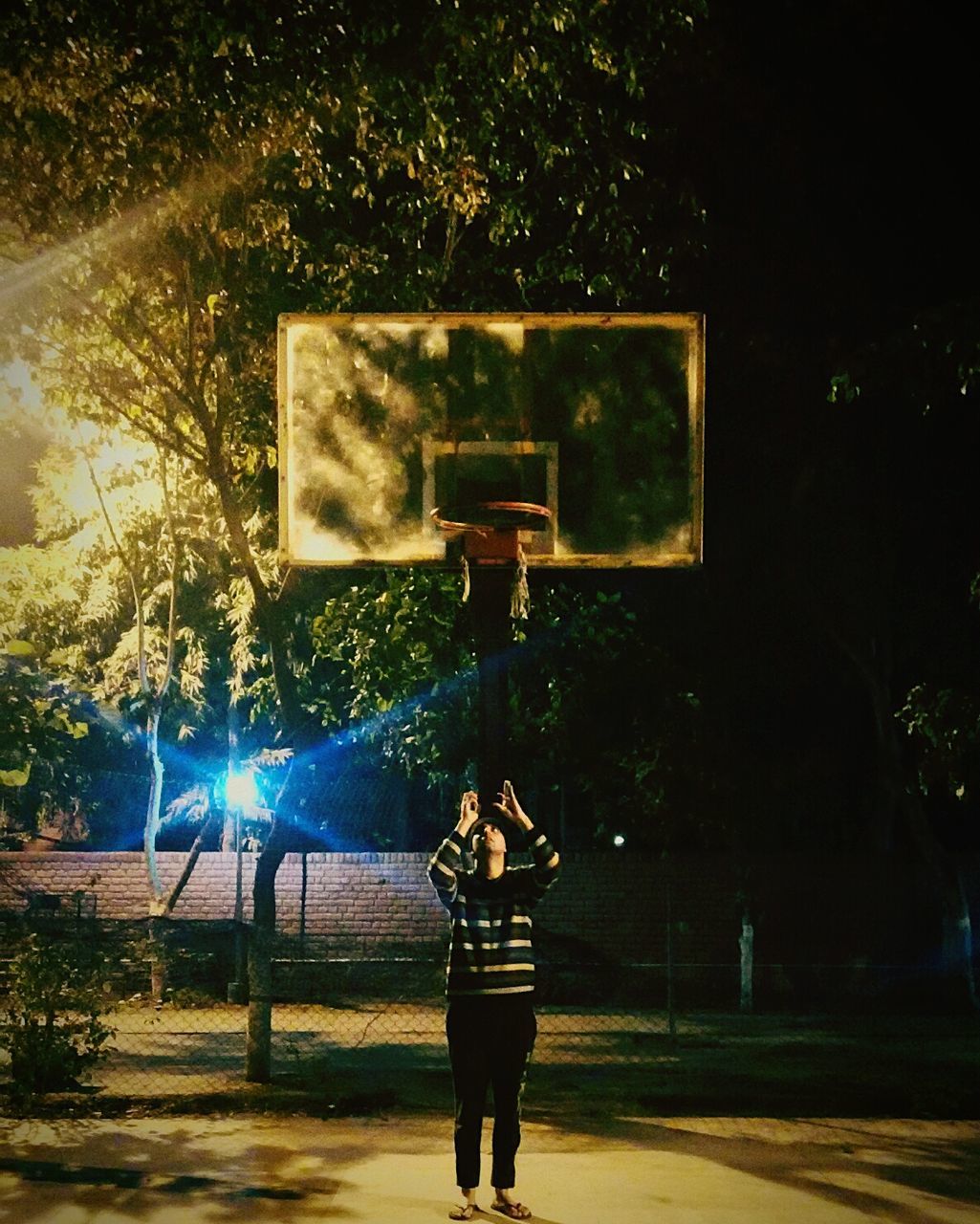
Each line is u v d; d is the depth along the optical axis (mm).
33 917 15812
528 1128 9711
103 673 19953
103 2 10766
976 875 20391
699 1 12320
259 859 11516
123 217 11453
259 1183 8016
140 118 11086
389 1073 12250
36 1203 7551
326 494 9484
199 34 10820
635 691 19203
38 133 11055
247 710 21875
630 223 13664
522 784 20969
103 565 18172
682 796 20250
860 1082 11945
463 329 9633
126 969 15016
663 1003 19484
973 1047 14688
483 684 8297
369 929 20781
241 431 12391
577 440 9516
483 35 11516
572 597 15227
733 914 20391
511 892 7469
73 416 12836
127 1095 10578
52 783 21188
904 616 19641
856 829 21734
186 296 11734
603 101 13180
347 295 12250
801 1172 8352
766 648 20000
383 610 13008
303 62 11164
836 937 20203
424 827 25609
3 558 17562
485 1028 7297
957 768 13188
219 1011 17109
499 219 12820
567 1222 7195
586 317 9609
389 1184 7992
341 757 23578
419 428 9555
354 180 12914
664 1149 9000
